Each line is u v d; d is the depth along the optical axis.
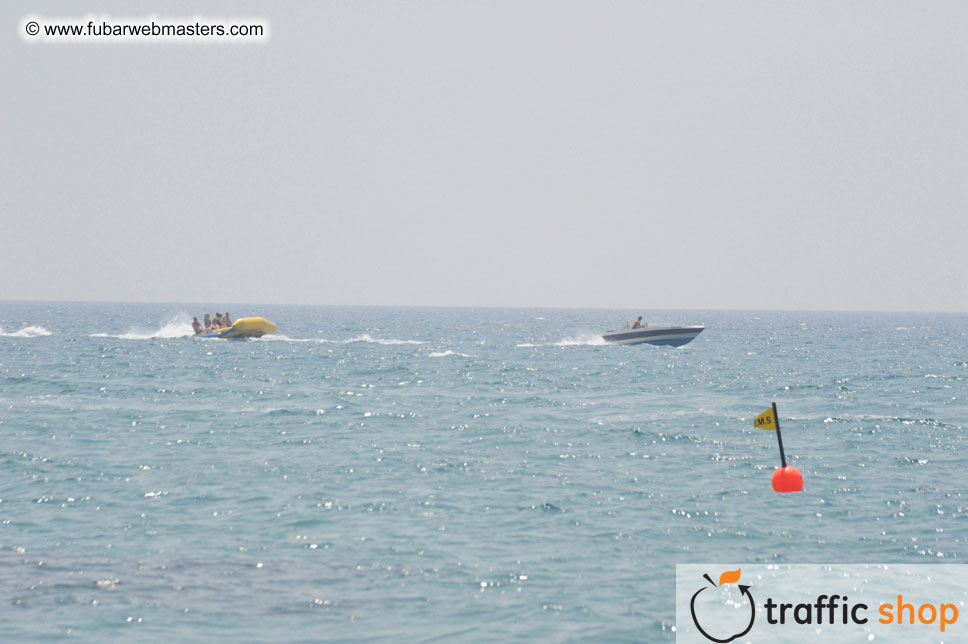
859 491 74.88
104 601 47.38
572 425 111.94
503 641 43.00
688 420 118.12
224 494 71.50
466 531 61.41
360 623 45.00
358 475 79.38
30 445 92.62
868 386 170.75
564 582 51.19
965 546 58.91
